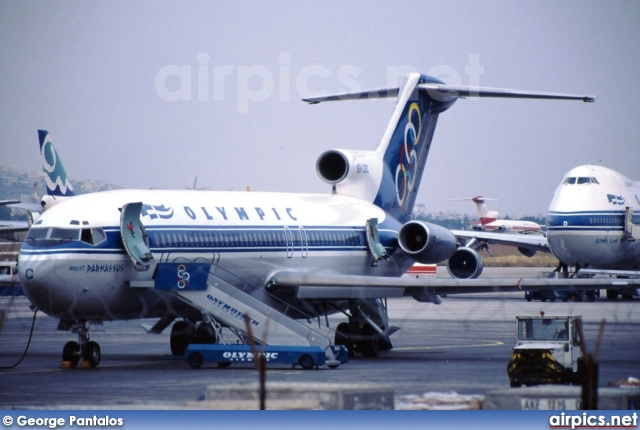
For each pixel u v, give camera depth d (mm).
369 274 142625
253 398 68312
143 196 114188
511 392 68812
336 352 111625
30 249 102938
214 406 67625
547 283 117500
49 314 105438
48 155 198000
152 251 109375
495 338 152000
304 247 130000
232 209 122688
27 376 97438
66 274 102250
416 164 156500
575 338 93062
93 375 98312
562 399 67875
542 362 88375
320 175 146500
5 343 140250
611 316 181750
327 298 126250
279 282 124562
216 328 111125
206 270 110062
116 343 143000
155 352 128375
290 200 134500
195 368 105750
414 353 128750
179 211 115125
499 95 143250
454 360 118188
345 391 67125
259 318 110312
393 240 144625
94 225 105188
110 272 105500
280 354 105375
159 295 110000
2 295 198000
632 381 79875
